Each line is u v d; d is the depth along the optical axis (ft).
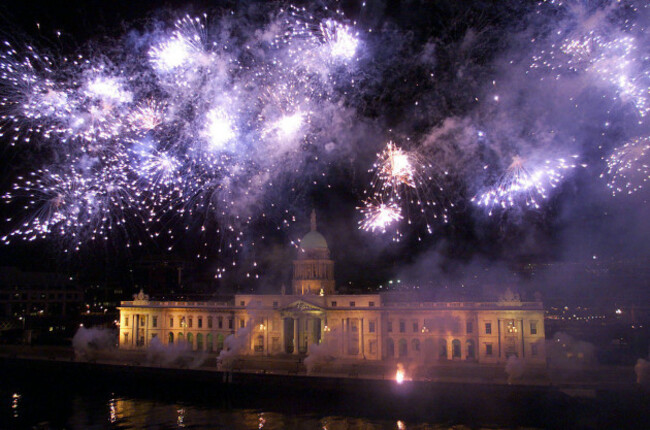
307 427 314.96
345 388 362.33
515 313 445.78
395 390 350.64
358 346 484.74
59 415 345.92
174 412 352.28
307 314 499.10
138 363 450.30
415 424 314.55
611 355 436.35
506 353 443.73
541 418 316.81
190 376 407.03
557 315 527.40
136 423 326.24
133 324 563.48
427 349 469.98
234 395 389.80
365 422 321.52
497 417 322.96
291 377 377.91
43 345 565.12
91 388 427.33
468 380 355.36
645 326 486.38
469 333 460.55
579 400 317.63
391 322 484.74
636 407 310.04
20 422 331.36
